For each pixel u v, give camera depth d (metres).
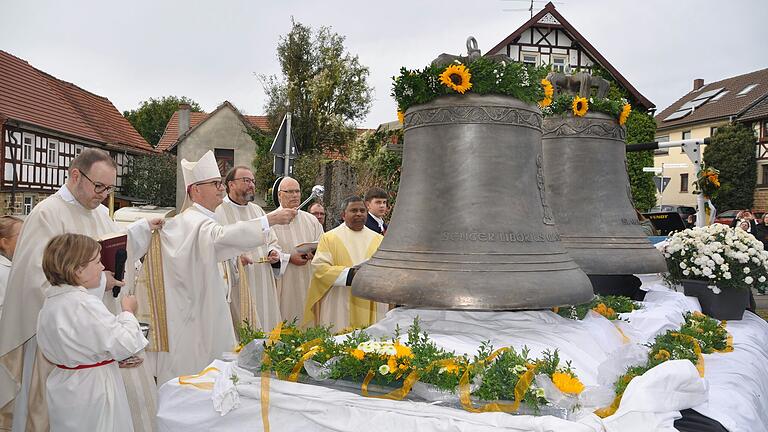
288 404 2.23
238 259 4.80
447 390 2.16
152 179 33.38
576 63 23.08
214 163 4.41
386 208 6.19
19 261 3.67
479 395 2.13
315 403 2.20
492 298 2.47
